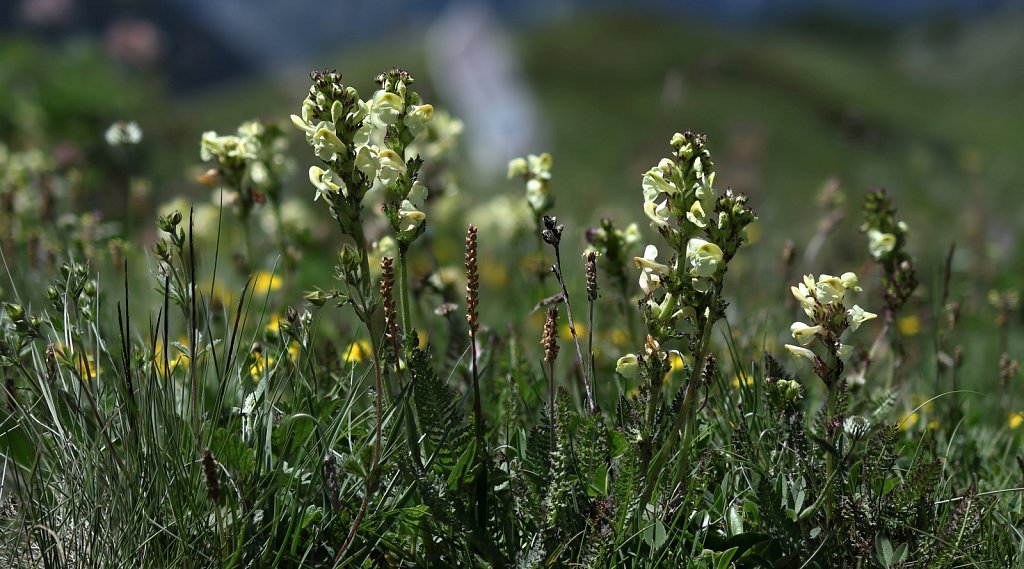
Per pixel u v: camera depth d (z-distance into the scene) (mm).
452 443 2395
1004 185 12539
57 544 2324
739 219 2244
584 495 2443
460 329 3420
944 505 2674
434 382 2377
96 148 7684
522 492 2434
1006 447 3434
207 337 3059
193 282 2348
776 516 2398
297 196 7004
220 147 3570
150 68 11250
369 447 2389
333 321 4359
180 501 2367
